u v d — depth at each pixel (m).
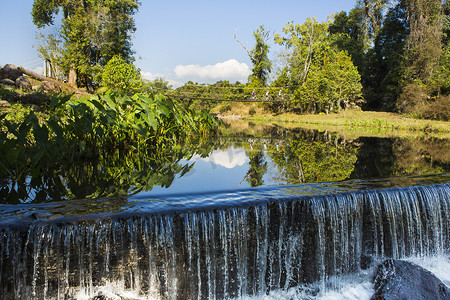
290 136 12.50
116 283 3.08
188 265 3.29
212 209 3.33
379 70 31.98
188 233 3.24
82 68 20.09
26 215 3.05
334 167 6.03
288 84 34.28
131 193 3.97
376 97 30.98
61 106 5.91
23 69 14.20
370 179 4.99
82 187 4.29
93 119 5.80
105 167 5.54
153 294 3.21
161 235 3.16
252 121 27.09
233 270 3.47
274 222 3.61
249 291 3.60
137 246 3.10
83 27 20.92
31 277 2.86
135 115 7.06
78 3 22.30
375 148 9.19
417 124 18.50
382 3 33.06
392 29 30.19
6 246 2.78
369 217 4.05
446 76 23.34
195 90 39.38
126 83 17.25
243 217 3.43
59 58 19.95
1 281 2.79
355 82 28.38
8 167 4.88
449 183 4.68
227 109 39.09
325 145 9.69
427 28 24.94
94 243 2.98
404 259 4.31
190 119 9.26
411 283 3.49
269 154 7.61
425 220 4.39
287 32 35.31
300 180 4.86
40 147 4.71
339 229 3.88
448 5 26.72
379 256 4.17
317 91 28.41
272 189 4.18
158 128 7.96
